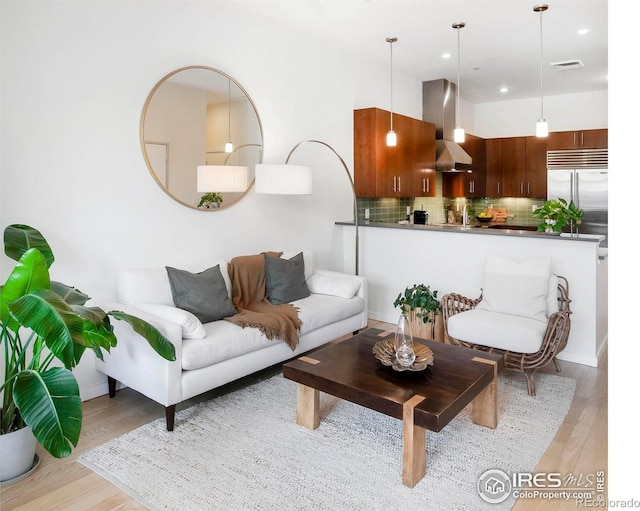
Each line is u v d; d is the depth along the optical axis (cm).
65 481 224
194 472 231
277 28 434
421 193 606
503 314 348
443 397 225
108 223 322
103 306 308
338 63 506
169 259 361
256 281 388
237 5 396
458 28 445
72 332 189
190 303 323
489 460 241
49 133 289
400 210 639
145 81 337
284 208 461
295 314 354
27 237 254
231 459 242
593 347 373
